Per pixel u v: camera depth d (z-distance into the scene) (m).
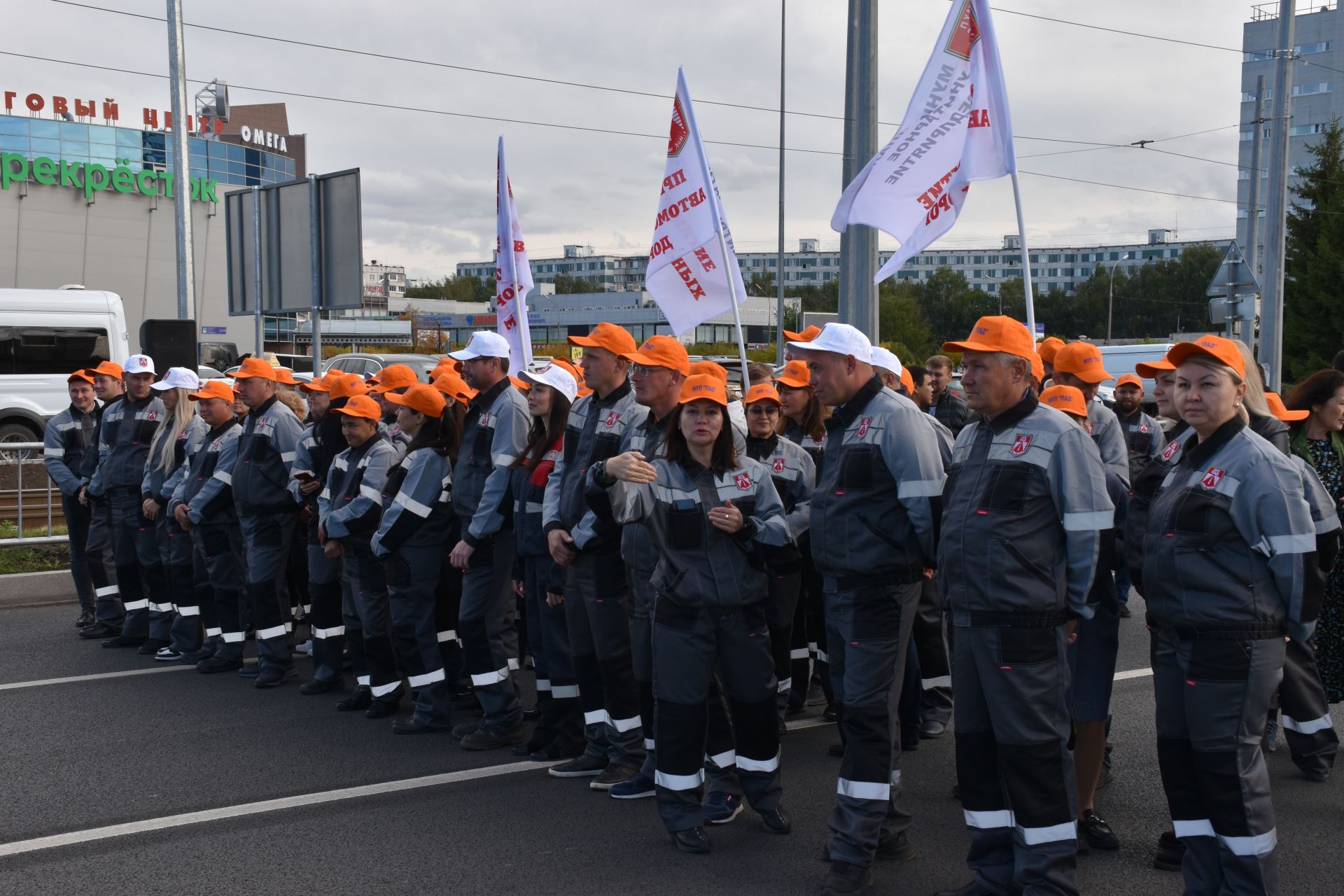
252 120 83.25
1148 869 4.44
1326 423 5.41
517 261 8.12
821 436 6.77
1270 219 18.59
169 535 8.06
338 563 7.16
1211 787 3.64
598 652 5.32
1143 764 5.68
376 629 6.55
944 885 4.27
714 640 4.57
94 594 9.15
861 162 9.41
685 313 6.77
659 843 4.71
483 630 6.00
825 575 4.35
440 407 6.15
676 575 4.48
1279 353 18.59
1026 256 6.05
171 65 15.34
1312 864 4.42
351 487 6.55
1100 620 4.63
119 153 49.12
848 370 4.33
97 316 18.92
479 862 4.53
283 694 7.19
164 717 6.65
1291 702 5.30
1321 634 5.52
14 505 11.30
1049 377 6.82
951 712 6.30
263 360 7.45
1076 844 3.84
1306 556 3.56
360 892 4.27
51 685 7.40
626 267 157.75
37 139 46.88
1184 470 3.80
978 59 6.38
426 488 6.09
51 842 4.76
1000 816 3.92
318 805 5.18
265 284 14.63
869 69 9.34
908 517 4.22
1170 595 3.72
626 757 5.37
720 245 6.65
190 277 15.58
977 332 3.88
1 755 5.93
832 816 4.26
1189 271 98.69
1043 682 3.79
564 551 5.25
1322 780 5.33
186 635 8.14
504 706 6.04
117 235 47.41
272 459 7.31
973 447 3.98
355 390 7.23
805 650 6.73
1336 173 36.56
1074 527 3.77
